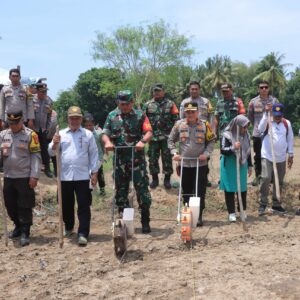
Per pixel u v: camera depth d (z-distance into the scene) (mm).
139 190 7484
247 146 8180
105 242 7258
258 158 10133
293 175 11648
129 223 6625
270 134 8469
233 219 8375
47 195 9680
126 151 7391
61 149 7219
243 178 8250
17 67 9961
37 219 8727
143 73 50781
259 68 66375
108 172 13227
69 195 7348
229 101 9500
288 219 8617
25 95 9797
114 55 50062
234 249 6750
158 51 50031
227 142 8148
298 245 6895
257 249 6707
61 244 6922
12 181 7195
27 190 7188
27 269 6121
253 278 5574
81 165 7195
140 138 7461
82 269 6023
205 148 7832
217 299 5047
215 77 68125
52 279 5773
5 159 7172
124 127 7371
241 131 8125
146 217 7652
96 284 5551
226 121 9461
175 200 9453
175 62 50438
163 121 9539
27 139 7141
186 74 52594
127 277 5734
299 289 5234
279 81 62438
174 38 49844
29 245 7176
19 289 5523
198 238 7293
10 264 6289
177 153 7824
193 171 7891
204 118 9305
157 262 6258
